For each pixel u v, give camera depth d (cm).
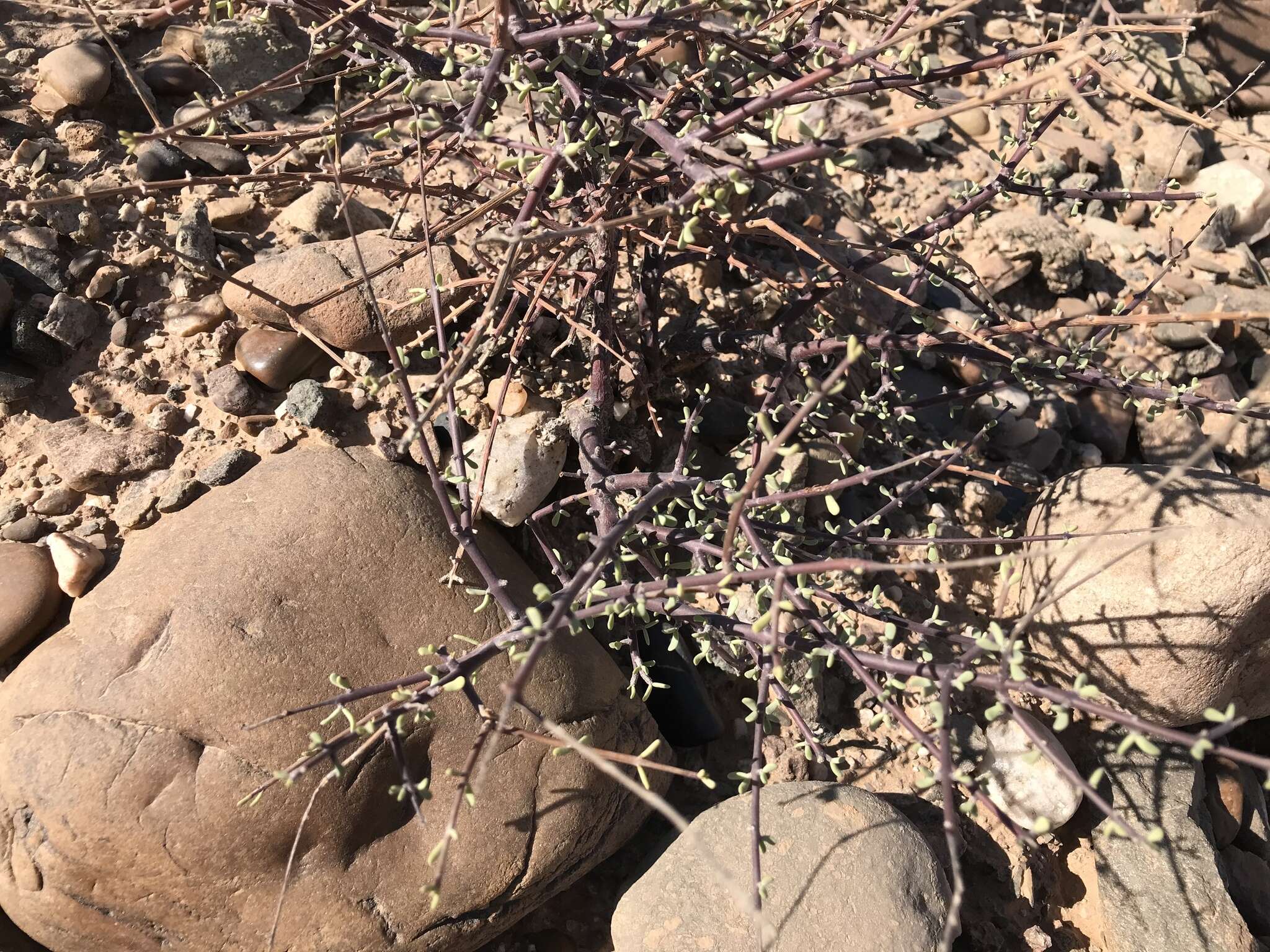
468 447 36
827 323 38
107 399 36
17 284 37
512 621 28
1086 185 53
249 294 36
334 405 37
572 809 32
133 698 29
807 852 31
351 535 32
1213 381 49
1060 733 38
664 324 42
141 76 42
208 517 33
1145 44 56
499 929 31
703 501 31
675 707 36
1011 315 49
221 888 29
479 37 28
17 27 43
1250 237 53
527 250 34
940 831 35
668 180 32
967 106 20
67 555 32
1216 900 34
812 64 29
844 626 32
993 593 40
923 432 44
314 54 31
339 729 30
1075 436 47
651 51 30
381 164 36
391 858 30
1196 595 34
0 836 28
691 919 30
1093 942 35
